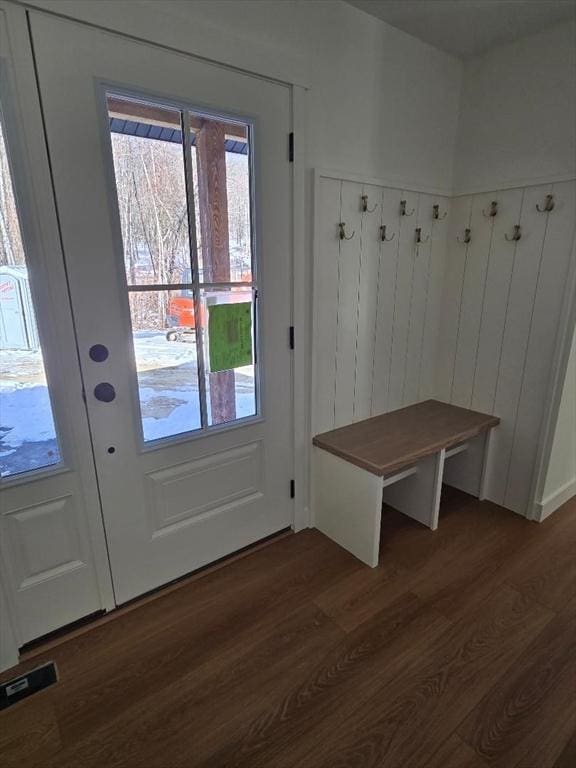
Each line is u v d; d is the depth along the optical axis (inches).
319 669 57.6
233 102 60.5
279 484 82.8
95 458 60.0
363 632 63.4
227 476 75.1
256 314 71.1
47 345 53.1
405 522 90.0
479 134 86.5
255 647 60.9
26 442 54.9
